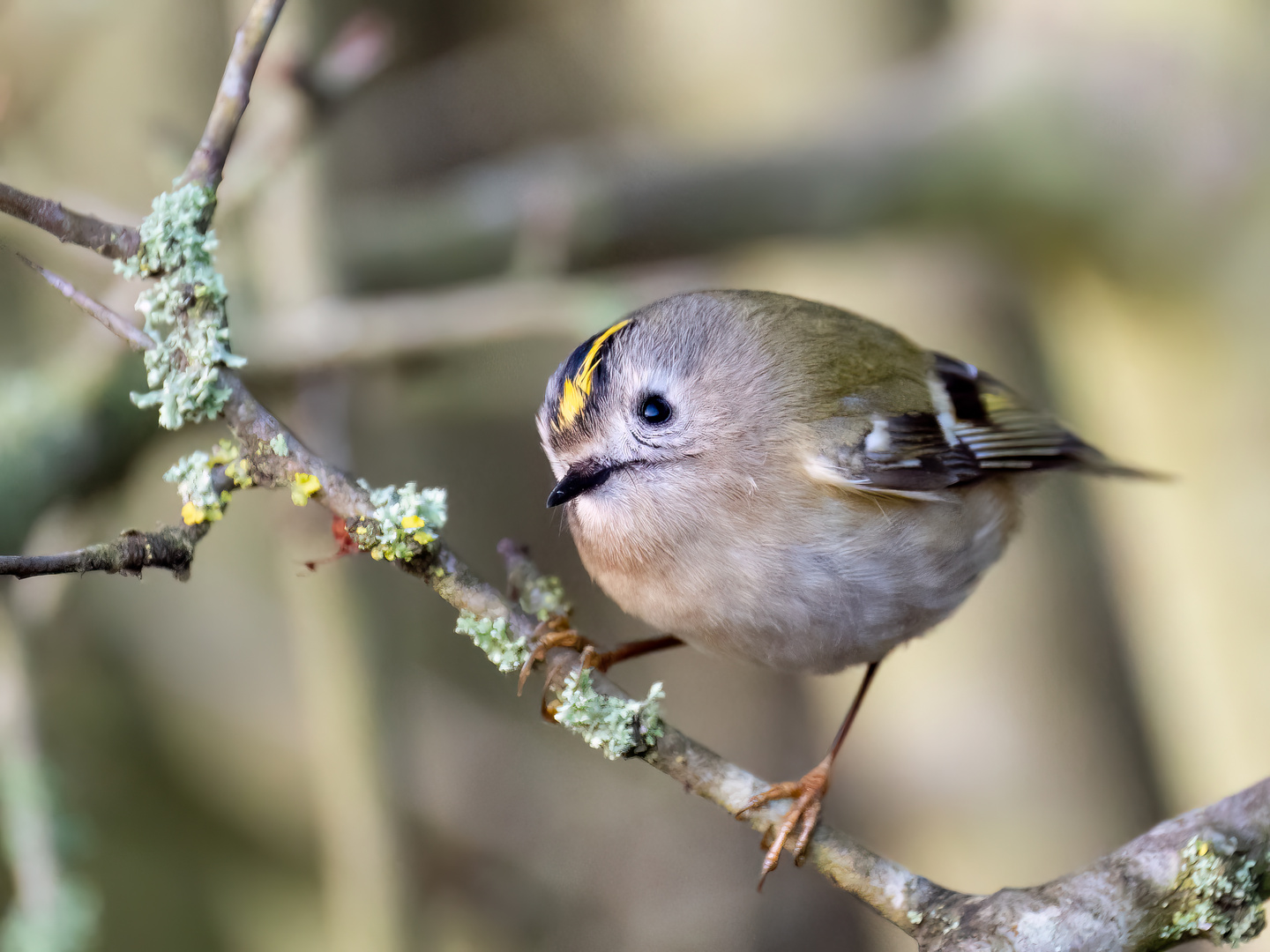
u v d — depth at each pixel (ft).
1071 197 29.27
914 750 31.22
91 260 21.39
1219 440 28.55
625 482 16.74
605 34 32.94
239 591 29.04
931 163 29.96
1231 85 28.30
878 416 17.62
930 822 30.66
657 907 30.30
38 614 20.66
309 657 23.02
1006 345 33.88
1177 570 29.78
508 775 29.45
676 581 16.60
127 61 27.07
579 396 17.06
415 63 32.32
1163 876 12.84
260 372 24.08
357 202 28.96
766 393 16.94
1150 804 31.48
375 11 29.96
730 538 16.42
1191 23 28.91
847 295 34.58
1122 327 30.17
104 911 26.25
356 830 22.77
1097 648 32.01
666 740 13.29
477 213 28.43
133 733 27.61
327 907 25.50
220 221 22.74
